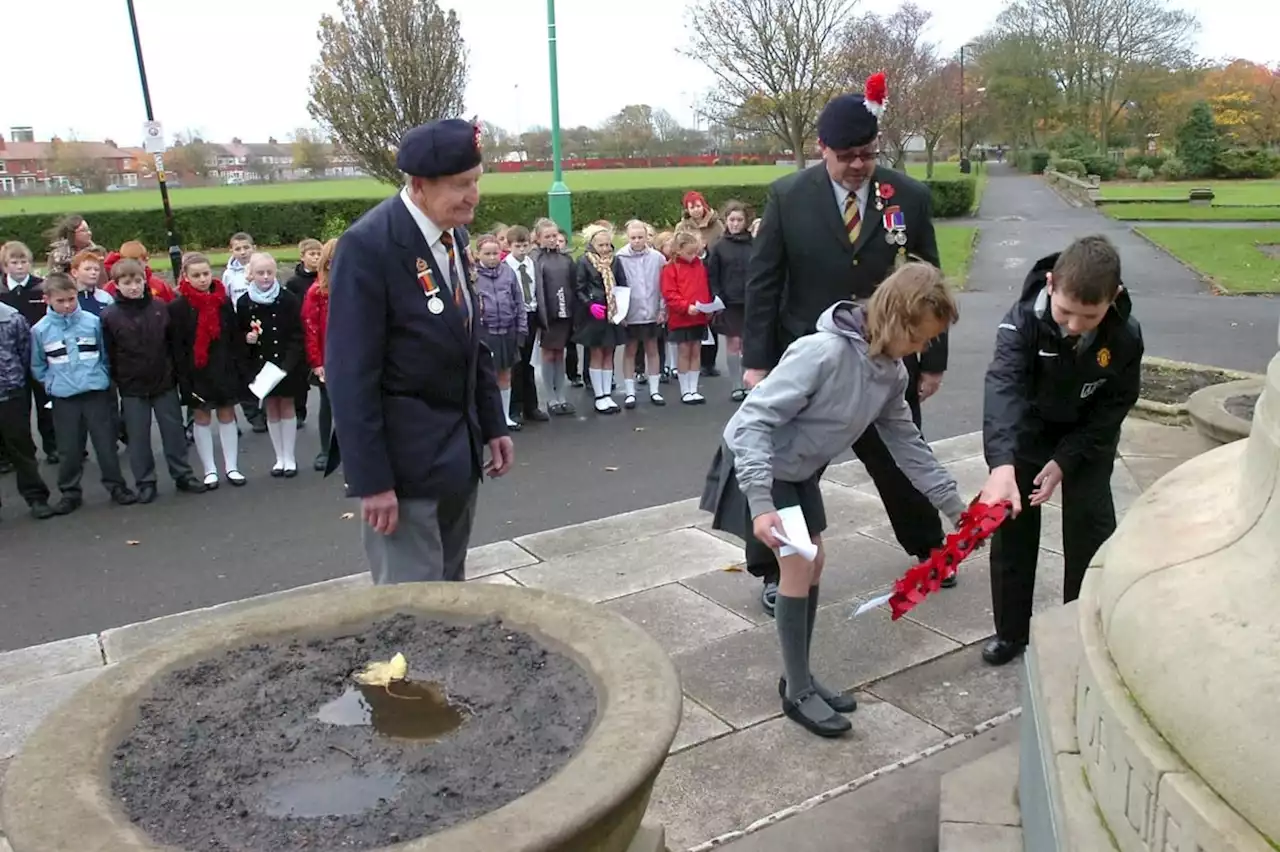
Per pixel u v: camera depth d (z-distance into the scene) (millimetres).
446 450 3123
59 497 6977
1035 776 2340
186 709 2092
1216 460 2467
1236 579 1740
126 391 6652
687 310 8859
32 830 1625
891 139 35125
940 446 6949
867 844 2869
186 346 6844
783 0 28125
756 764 3268
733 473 3389
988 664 3875
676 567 4941
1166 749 1659
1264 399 1918
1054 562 4801
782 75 28797
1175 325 12406
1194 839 1520
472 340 3184
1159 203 33812
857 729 3453
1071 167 48812
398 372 3049
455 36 22516
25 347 6426
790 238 4277
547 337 8719
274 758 1916
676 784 3172
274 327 7109
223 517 6375
